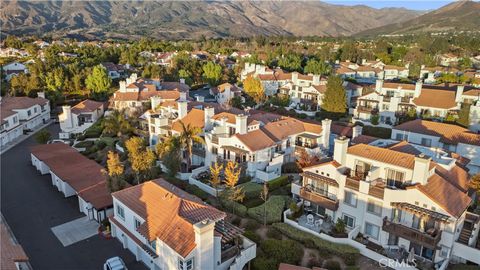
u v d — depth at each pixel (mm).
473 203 38562
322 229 38344
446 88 82688
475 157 53031
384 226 34500
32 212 44562
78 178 48531
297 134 56906
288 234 37625
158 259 30938
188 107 66312
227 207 42719
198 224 27906
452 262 33219
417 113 73438
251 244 32625
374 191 35250
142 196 35781
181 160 53906
